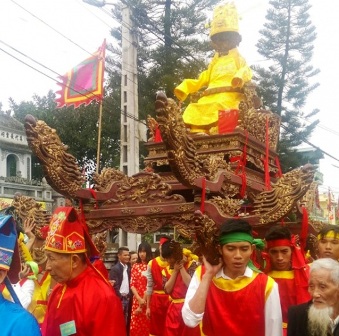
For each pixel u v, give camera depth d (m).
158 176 4.35
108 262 10.90
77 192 4.42
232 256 3.31
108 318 3.41
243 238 3.31
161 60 19.06
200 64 18.47
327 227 4.23
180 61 19.06
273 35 22.95
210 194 4.10
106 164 25.30
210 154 4.80
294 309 3.17
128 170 12.12
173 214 4.13
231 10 5.80
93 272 3.65
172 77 18.16
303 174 3.80
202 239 3.37
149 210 4.23
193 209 4.01
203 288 3.29
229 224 3.32
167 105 3.48
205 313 3.47
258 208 3.87
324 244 4.16
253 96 5.40
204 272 3.48
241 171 4.64
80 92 10.77
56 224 3.61
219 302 3.42
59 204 23.06
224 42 5.80
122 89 12.36
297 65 22.75
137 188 4.41
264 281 3.38
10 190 21.36
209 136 4.84
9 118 27.33
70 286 3.60
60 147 4.37
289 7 22.67
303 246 4.70
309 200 6.16
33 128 4.18
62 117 26.22
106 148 25.09
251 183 4.83
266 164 4.89
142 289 8.04
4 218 2.58
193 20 19.19
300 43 22.75
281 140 21.94
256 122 5.06
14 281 2.81
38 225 4.76
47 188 22.89
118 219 4.40
